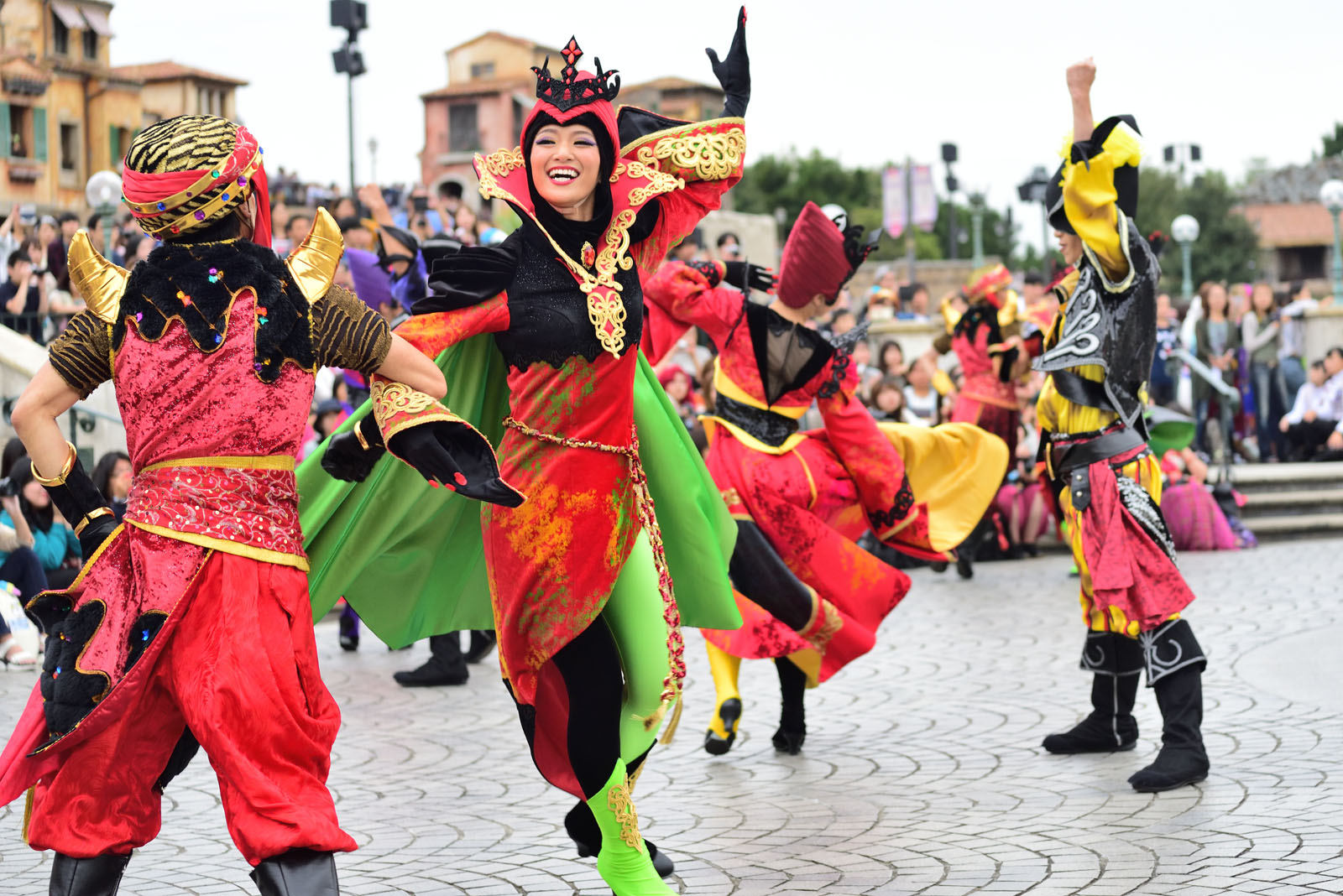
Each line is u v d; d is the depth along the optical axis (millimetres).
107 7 40375
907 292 21906
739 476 5930
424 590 4250
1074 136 5367
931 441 6758
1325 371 16094
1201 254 59781
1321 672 6973
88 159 40062
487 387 4086
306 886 3068
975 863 4234
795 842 4566
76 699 3094
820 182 72250
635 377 4164
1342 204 19641
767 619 5789
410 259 9570
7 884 4246
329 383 11305
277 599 3209
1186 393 15742
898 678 7461
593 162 3855
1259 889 3854
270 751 3135
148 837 3230
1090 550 5395
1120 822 4609
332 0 16203
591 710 3879
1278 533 14109
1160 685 5195
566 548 3826
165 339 3203
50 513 8664
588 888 4164
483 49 58594
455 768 5785
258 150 3363
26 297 12492
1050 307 11273
